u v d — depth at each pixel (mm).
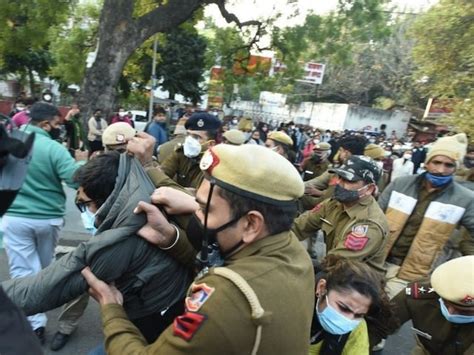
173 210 1499
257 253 1133
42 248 3000
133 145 2000
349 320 1611
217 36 16484
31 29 13469
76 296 1440
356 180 2529
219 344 984
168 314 1546
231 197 1106
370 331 1851
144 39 11297
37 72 27156
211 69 19531
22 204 2812
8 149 837
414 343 3803
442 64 14805
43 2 12977
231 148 1158
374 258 2535
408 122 31594
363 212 2580
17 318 806
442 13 14438
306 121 37531
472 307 1771
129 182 1509
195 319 1009
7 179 842
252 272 1052
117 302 1369
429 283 2076
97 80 11109
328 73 38719
